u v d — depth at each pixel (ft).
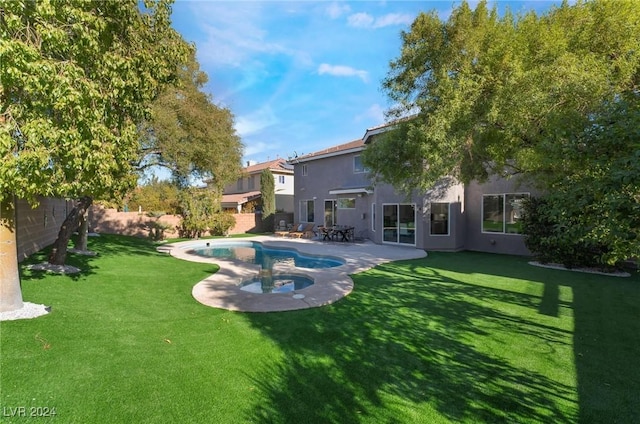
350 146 80.43
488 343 17.85
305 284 34.19
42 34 14.11
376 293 27.94
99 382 13.00
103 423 10.73
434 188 56.13
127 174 25.20
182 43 26.55
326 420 11.39
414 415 11.73
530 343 17.84
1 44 12.69
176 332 18.60
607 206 10.41
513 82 20.51
